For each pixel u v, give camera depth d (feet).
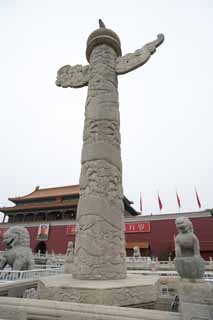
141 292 15.88
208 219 95.55
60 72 31.07
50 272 31.89
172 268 56.54
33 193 172.24
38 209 147.43
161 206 122.52
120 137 24.81
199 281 11.20
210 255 89.45
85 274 17.97
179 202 122.42
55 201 152.87
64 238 120.88
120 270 19.06
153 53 26.48
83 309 11.41
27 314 12.10
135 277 20.75
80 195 21.91
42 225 128.67
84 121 25.27
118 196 21.71
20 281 21.77
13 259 32.65
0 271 27.76
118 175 22.56
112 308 11.22
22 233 34.91
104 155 22.17
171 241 98.99
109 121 23.93
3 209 153.17
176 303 19.74
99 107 24.41
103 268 18.19
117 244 19.70
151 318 10.56
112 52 28.14
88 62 31.04
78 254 19.22
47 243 122.93
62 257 82.02
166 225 103.14
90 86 26.48
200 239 93.20
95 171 21.66
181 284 11.19
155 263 58.75
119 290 14.49
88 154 22.74
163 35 26.53
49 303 12.13
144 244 102.83
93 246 18.79
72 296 14.17
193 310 10.42
